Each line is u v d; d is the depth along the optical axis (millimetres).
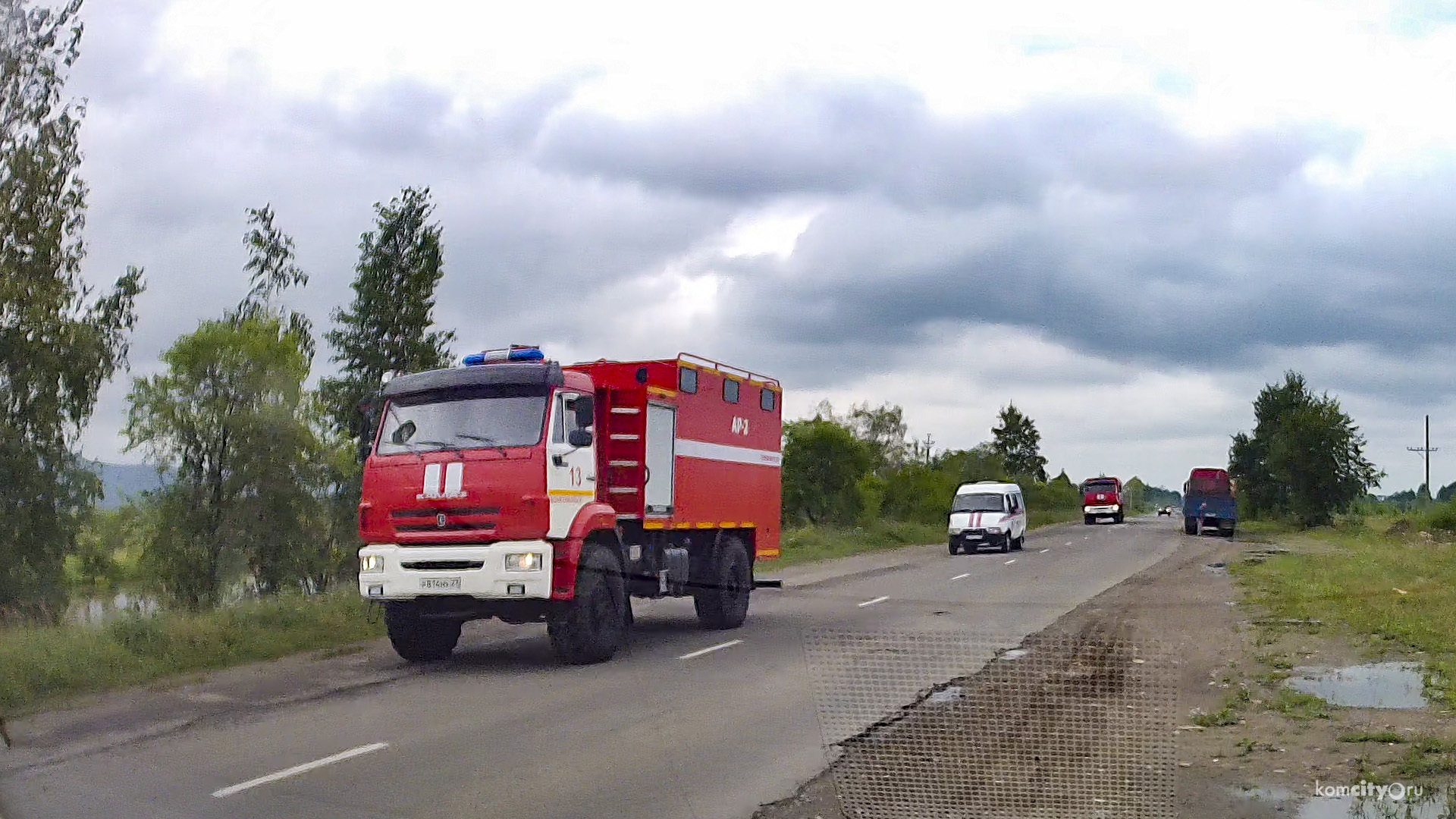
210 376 26641
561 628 12430
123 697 10500
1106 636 9617
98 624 13508
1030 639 7801
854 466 47469
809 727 8758
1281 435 57531
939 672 6484
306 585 26453
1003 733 6273
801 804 6492
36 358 25016
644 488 14359
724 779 7141
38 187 24688
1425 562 23609
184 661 12406
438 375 13234
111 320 26188
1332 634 12258
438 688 10992
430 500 12547
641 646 14227
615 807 6500
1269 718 8266
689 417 15758
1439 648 11047
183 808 6543
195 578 25797
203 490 26234
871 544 42375
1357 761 7043
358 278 23688
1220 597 16703
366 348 23375
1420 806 6082
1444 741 7465
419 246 23781
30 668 10852
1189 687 9328
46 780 7211
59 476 25109
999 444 100812
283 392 26938
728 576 16281
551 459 12508
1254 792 6348
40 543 24641
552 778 7211
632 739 8398
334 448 26797
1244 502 70875
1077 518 89188
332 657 13453
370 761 7738
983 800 5594
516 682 11312
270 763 7684
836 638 7055
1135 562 28406
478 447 12609
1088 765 5938
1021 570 26672
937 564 30312
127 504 26234
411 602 12633
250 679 11641
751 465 17781
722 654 13266
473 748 8148
